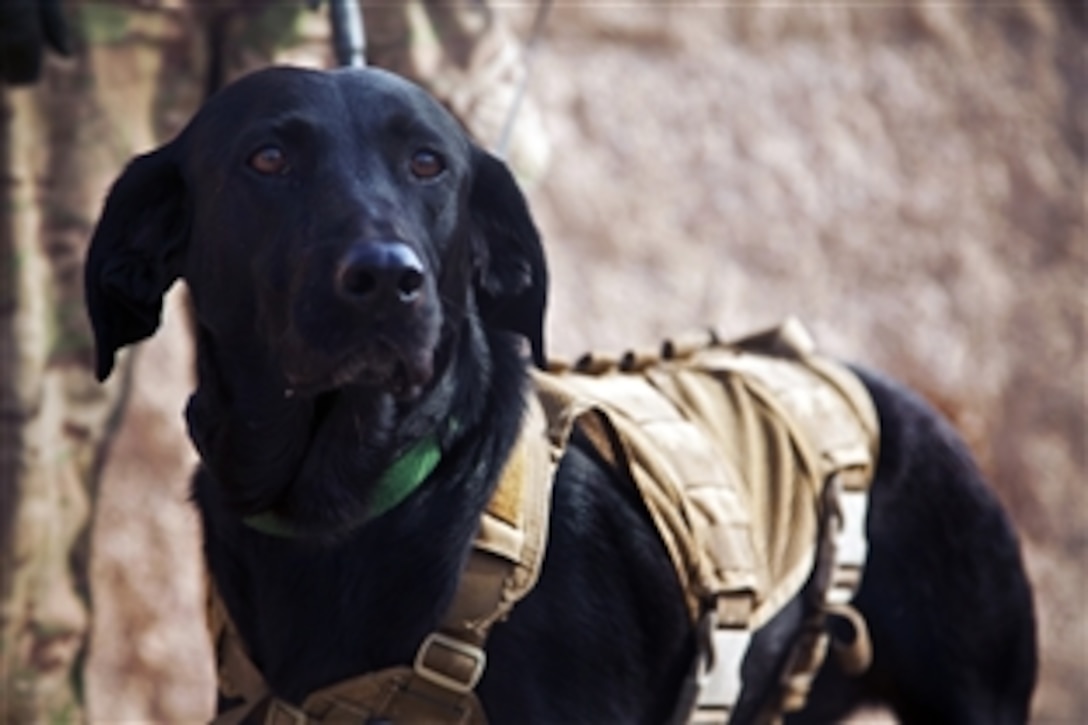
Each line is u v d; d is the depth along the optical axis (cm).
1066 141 1064
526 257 391
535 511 373
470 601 364
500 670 369
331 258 337
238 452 368
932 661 463
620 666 389
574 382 425
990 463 936
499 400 377
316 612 369
